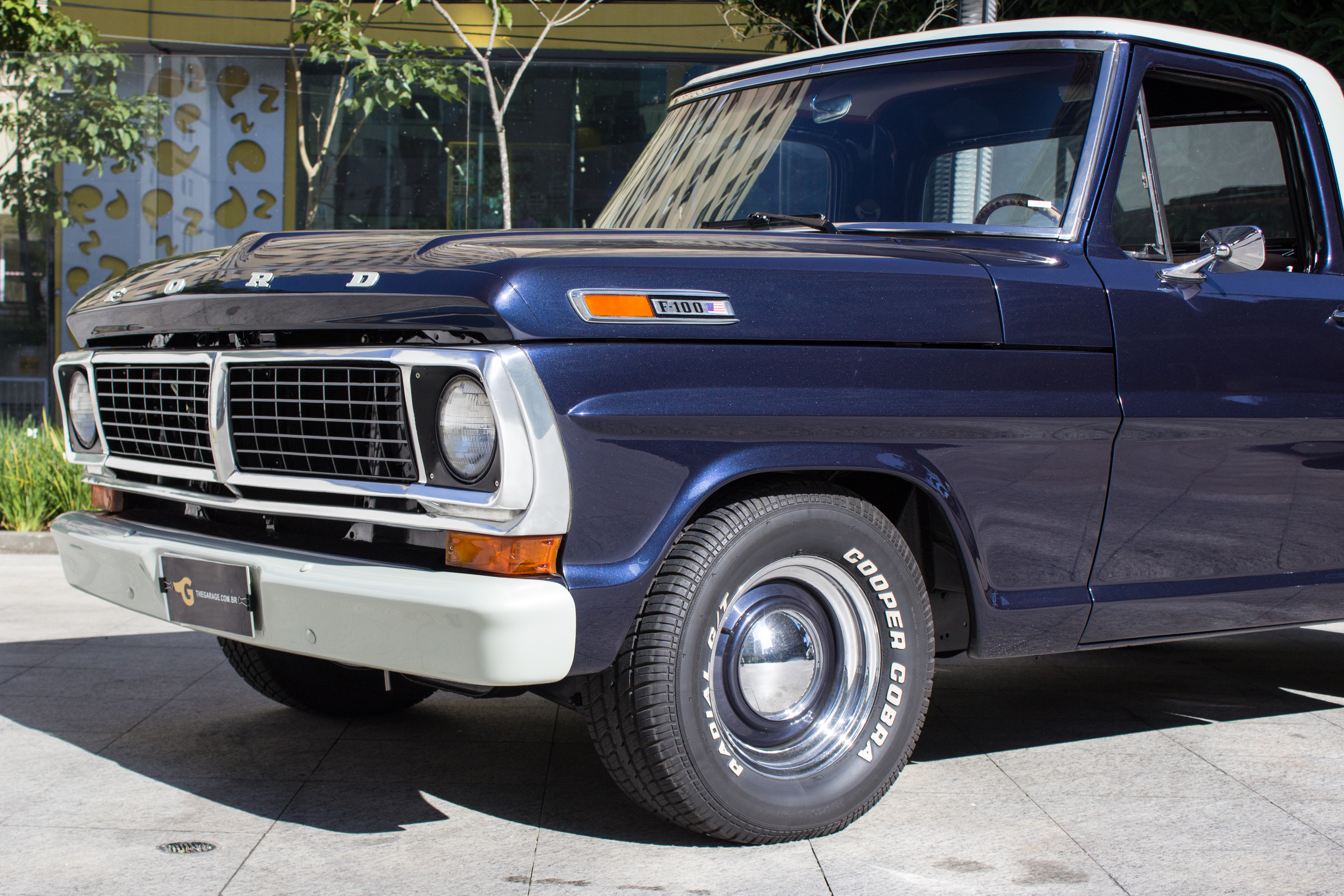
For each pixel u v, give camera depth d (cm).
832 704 300
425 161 1222
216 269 300
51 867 269
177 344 310
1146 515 329
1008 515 306
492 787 331
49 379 1216
